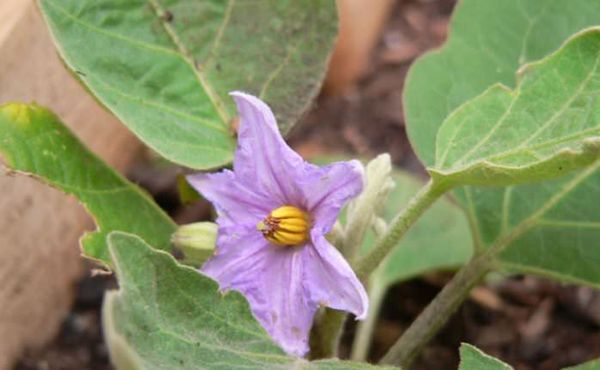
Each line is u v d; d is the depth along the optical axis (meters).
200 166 0.31
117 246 0.26
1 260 0.34
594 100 0.27
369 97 0.45
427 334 0.32
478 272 0.32
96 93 0.30
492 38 0.33
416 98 0.33
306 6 0.31
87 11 0.30
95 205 0.29
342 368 0.27
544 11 0.33
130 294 0.25
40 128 0.29
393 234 0.29
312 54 0.32
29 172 0.29
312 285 0.28
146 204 0.30
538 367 0.38
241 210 0.29
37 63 0.35
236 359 0.27
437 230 0.38
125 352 0.23
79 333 0.37
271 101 0.32
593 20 0.33
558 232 0.32
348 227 0.29
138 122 0.30
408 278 0.38
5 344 0.35
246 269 0.28
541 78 0.28
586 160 0.26
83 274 0.38
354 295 0.27
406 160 0.43
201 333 0.27
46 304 0.37
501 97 0.28
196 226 0.29
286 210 0.28
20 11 0.35
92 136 0.38
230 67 0.32
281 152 0.27
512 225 0.32
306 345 0.28
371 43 0.47
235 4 0.32
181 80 0.31
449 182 0.28
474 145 0.28
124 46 0.31
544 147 0.27
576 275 0.32
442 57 0.33
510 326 0.39
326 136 0.44
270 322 0.28
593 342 0.38
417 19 0.48
